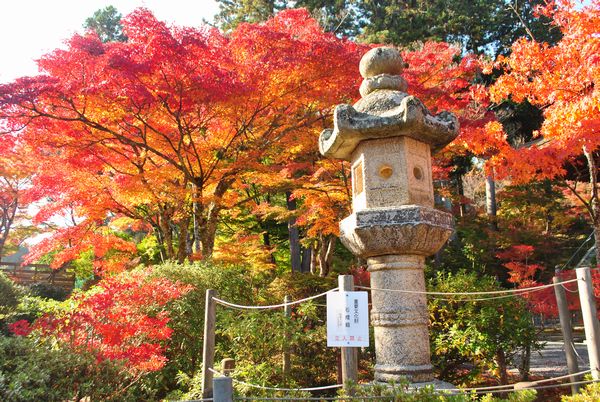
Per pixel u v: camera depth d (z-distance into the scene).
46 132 10.05
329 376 7.58
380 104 5.16
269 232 20.17
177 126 10.99
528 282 14.49
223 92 9.34
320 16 22.83
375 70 5.66
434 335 7.71
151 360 5.73
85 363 5.02
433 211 4.81
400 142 5.05
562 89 7.95
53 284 20.52
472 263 18.27
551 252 20.12
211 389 5.11
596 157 11.39
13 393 4.23
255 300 9.05
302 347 7.63
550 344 14.10
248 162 10.95
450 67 12.53
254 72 9.66
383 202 4.96
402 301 4.80
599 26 7.69
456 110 12.20
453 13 22.09
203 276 8.38
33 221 11.94
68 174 11.14
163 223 12.30
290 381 6.48
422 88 10.62
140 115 10.31
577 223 23.20
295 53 9.85
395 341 4.76
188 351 7.43
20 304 10.39
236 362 6.90
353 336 4.17
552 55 8.39
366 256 5.07
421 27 21.86
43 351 4.98
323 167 11.99
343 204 12.63
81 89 8.75
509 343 7.42
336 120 4.95
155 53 8.88
